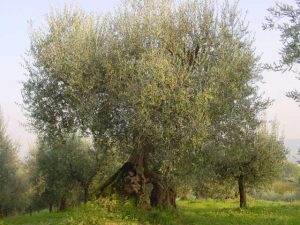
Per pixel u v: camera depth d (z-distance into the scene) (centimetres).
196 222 1931
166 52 1698
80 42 1759
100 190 1883
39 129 1884
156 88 1537
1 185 4028
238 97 1764
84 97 1727
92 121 1741
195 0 1792
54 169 3675
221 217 2181
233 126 1777
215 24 1769
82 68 1723
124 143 1820
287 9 844
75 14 1862
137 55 1748
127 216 1720
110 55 1748
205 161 1691
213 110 1611
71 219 1738
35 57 1839
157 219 1769
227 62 1691
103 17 1852
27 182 4419
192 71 1653
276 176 2838
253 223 1956
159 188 1883
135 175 1819
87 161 3503
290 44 835
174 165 1597
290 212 2453
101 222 1659
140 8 1791
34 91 1859
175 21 1778
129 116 1667
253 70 1872
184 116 1563
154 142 1658
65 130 1853
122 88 1694
